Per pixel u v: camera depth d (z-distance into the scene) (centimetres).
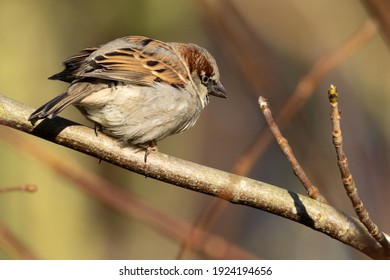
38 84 1309
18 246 654
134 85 754
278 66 1171
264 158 1478
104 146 679
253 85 817
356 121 1216
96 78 730
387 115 1217
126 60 761
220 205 654
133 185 1401
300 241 1389
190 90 805
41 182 1265
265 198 644
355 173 1147
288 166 1470
